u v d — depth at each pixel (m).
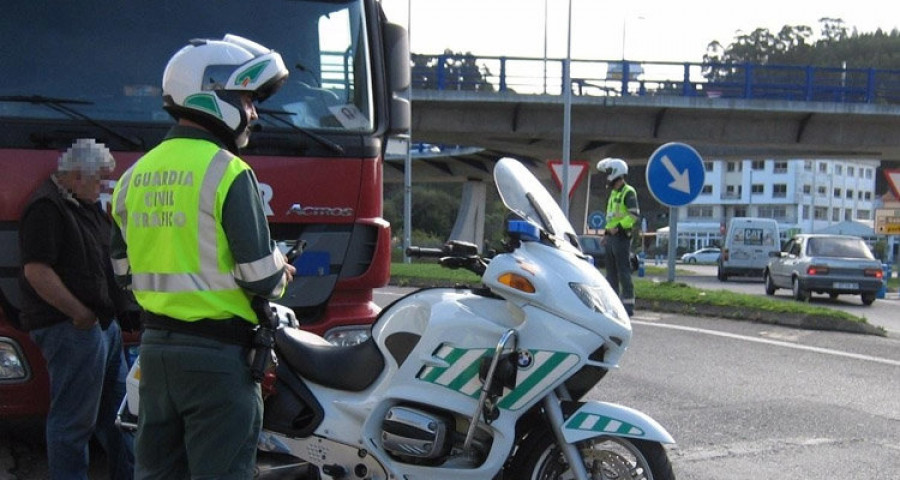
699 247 100.25
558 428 4.21
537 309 4.24
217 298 3.43
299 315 5.73
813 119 38.69
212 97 3.51
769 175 98.88
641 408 7.39
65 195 4.74
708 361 9.41
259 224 3.46
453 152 52.03
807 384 8.33
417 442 4.22
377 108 6.11
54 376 4.79
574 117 38.94
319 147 5.75
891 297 24.81
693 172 14.89
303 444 4.43
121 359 5.25
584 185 40.12
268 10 6.04
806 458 6.07
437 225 78.19
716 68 39.28
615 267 12.81
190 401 3.44
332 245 5.76
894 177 22.02
